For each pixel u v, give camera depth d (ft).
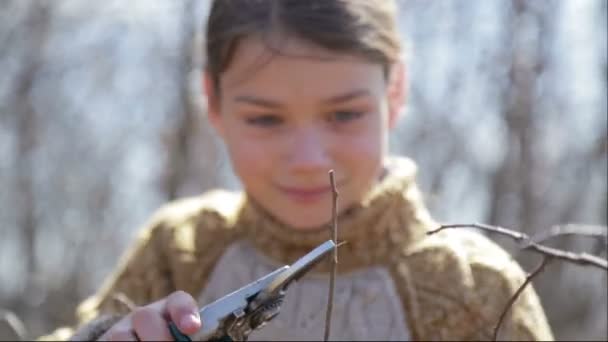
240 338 4.14
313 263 4.05
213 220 6.05
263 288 4.07
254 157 5.47
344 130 5.41
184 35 16.96
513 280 5.45
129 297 6.12
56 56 19.27
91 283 19.75
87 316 6.18
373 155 5.47
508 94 15.21
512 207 15.19
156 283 6.09
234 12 5.53
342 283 5.53
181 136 17.46
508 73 15.17
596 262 4.28
